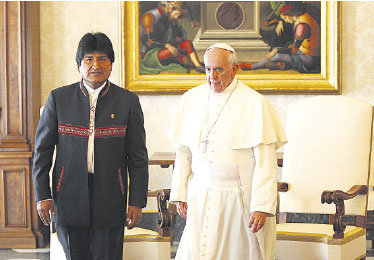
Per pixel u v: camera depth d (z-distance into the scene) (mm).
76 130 3285
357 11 6957
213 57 3514
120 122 3332
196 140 3645
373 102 6965
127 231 4535
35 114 6734
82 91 3346
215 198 3549
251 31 6922
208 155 3592
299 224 4832
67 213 3260
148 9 6938
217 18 6930
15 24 6621
